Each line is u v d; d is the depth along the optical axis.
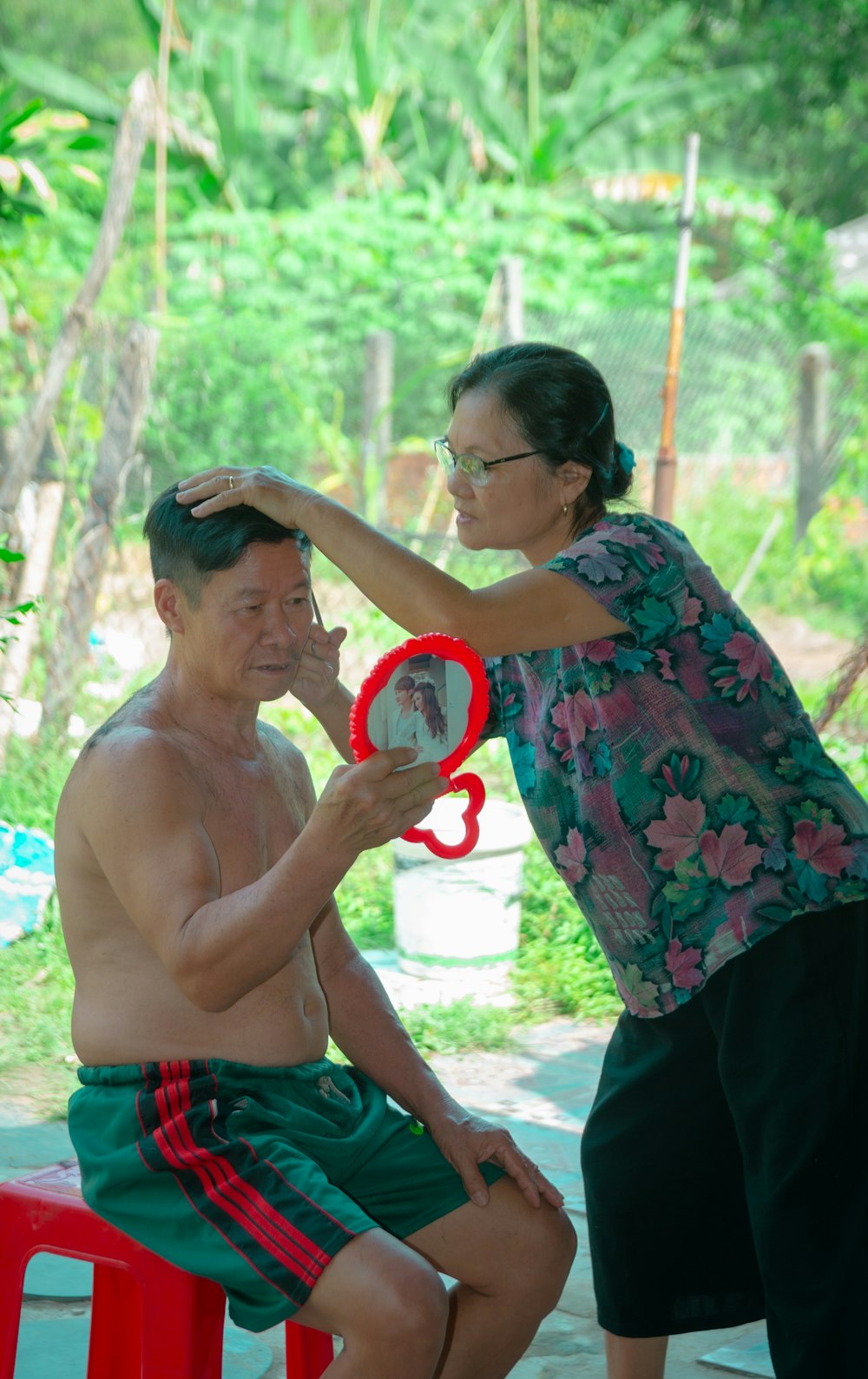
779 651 9.61
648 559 2.08
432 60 13.51
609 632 2.07
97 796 1.96
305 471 10.05
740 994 2.10
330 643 2.31
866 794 5.73
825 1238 2.04
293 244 11.95
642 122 14.39
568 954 4.73
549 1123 3.71
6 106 8.53
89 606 5.82
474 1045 4.22
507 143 14.25
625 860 2.15
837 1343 2.01
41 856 4.80
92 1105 2.00
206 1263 1.85
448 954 4.58
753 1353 2.73
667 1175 2.26
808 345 11.59
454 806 4.68
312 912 1.83
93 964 2.04
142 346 5.88
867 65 18.67
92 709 6.12
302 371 10.48
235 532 1.98
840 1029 2.07
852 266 14.09
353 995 2.28
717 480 11.59
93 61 19.41
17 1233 2.08
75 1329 2.71
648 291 12.70
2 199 7.06
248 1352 2.69
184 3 13.12
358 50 13.52
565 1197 3.32
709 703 2.13
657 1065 2.26
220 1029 2.02
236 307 10.84
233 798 2.09
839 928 2.10
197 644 2.05
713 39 19.23
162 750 1.99
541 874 5.25
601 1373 2.64
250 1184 1.86
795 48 18.53
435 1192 2.11
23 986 4.38
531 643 2.03
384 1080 2.25
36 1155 3.41
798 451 11.18
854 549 10.74
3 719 5.62
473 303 12.51
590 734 2.14
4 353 6.92
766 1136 2.07
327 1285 1.78
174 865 1.92
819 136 19.59
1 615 3.80
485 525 2.17
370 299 11.37
